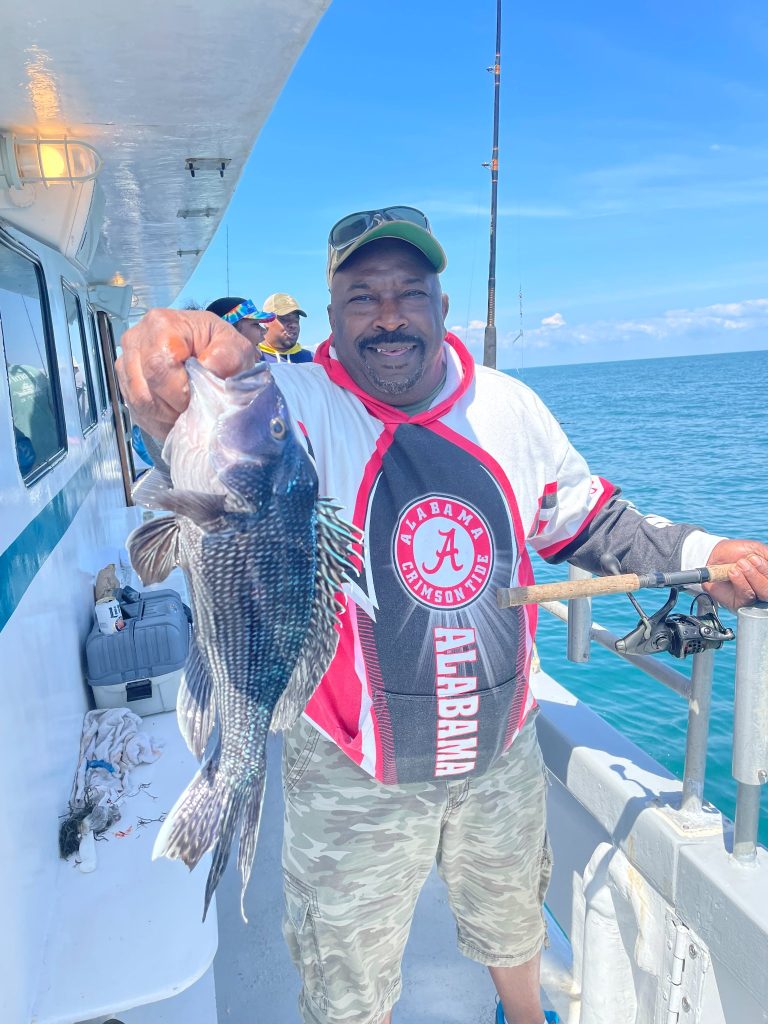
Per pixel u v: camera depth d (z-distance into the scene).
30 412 2.94
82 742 3.05
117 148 2.86
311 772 1.87
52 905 2.28
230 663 1.44
